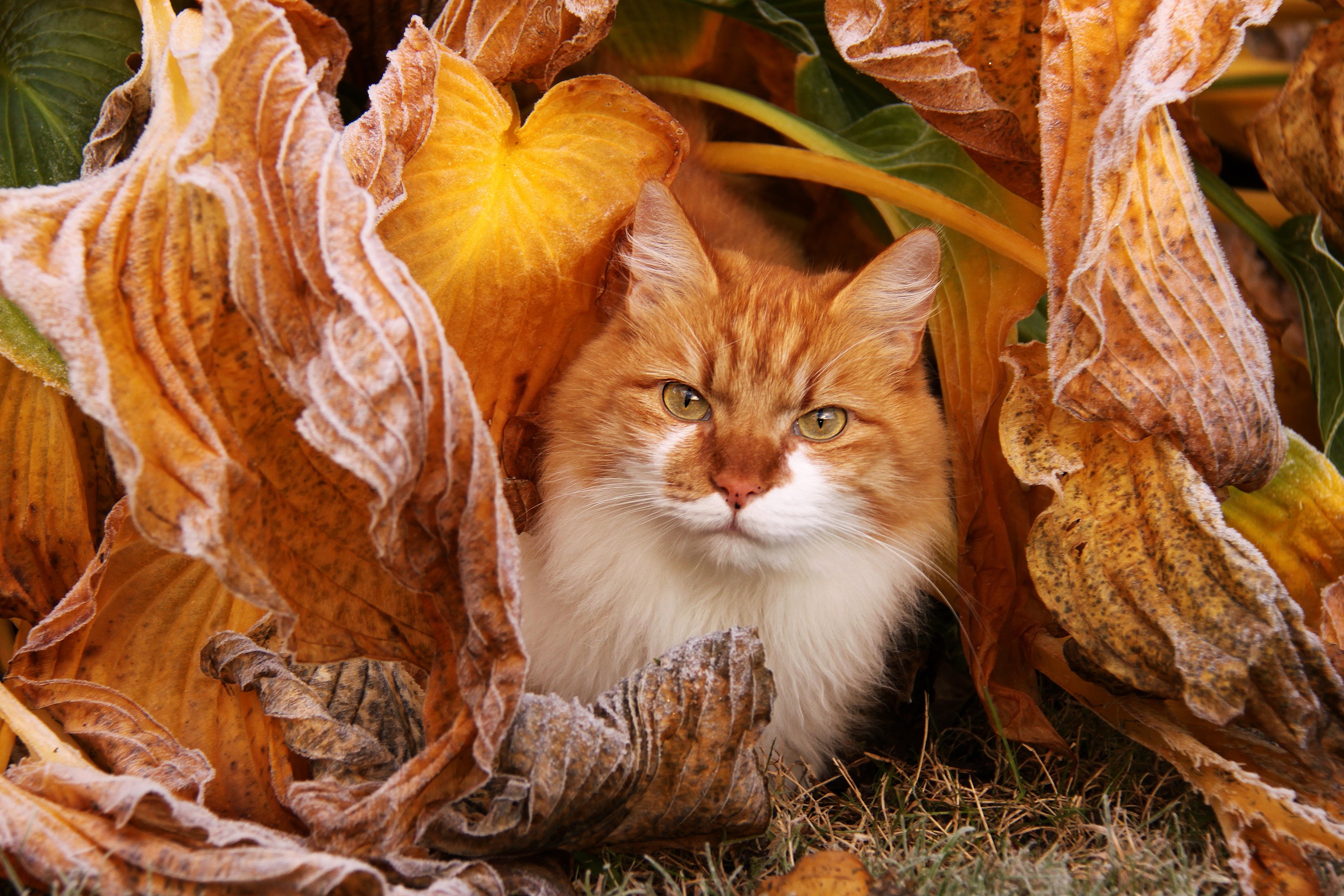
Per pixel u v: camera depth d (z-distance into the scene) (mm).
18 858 745
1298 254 915
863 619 865
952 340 878
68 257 739
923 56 821
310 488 770
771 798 833
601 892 789
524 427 860
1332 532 841
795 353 850
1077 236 808
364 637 781
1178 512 810
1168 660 810
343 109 946
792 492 840
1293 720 808
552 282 841
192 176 744
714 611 859
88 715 795
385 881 748
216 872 743
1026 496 867
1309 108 894
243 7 755
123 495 856
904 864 803
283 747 798
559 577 858
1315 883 793
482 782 762
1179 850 812
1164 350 808
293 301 752
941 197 863
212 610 815
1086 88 806
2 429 822
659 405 852
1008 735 858
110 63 870
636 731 788
